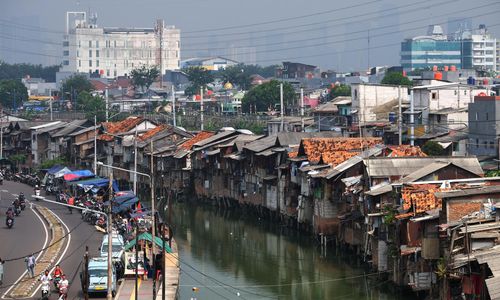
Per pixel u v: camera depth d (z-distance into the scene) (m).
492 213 59.69
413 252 66.19
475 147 106.94
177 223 112.19
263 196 114.06
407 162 84.06
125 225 94.31
